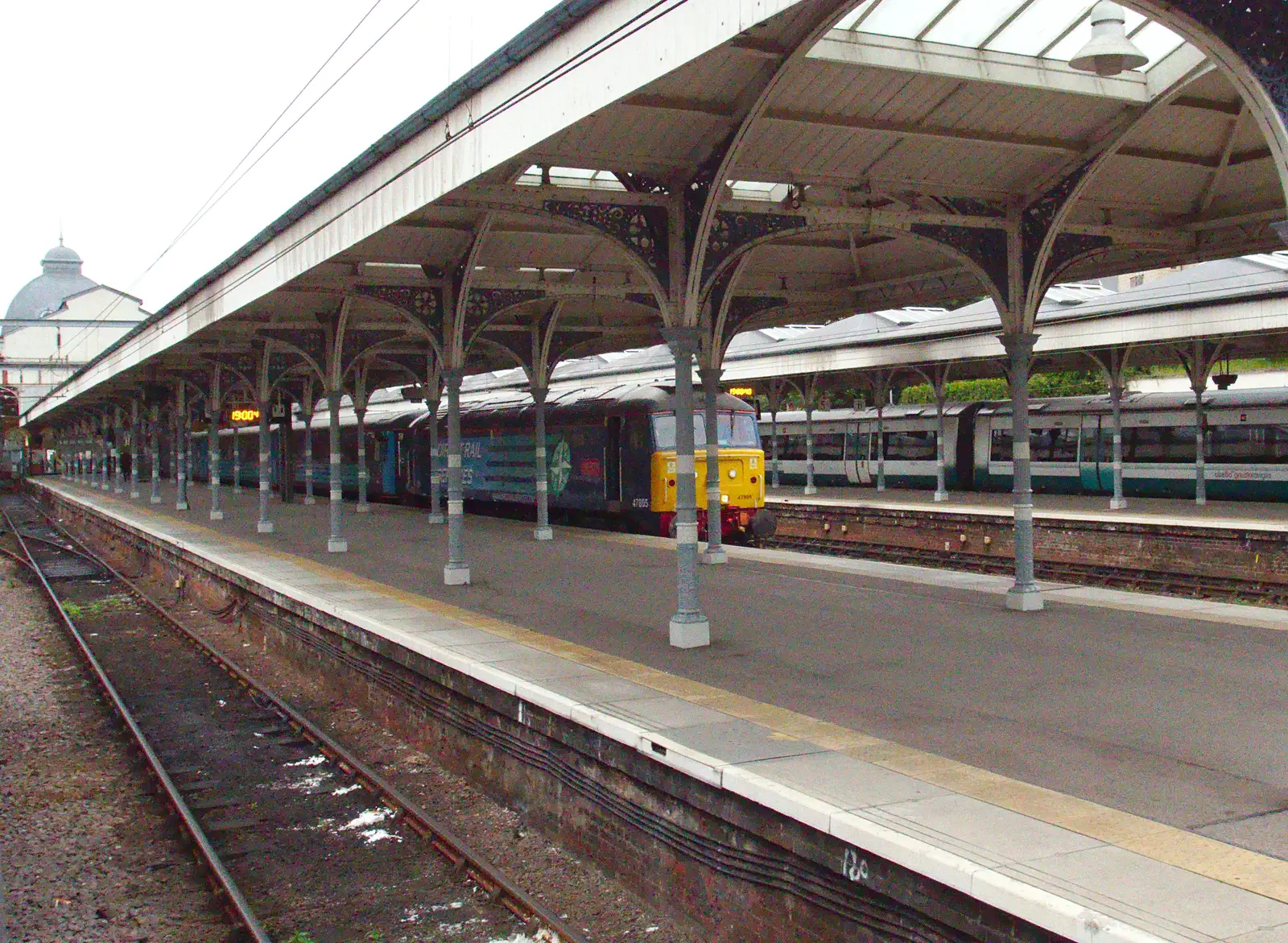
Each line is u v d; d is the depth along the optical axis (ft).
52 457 287.28
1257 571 61.46
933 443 117.70
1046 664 31.76
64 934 24.22
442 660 34.35
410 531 82.58
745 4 21.29
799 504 96.37
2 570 98.53
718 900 21.85
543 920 23.00
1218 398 91.15
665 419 76.43
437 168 34.83
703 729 24.93
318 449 145.89
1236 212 41.98
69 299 261.85
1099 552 70.79
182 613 70.85
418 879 26.61
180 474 115.85
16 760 37.86
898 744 23.67
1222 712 26.22
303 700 45.65
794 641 36.04
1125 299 76.23
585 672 31.50
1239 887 15.67
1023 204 40.91
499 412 98.78
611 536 75.10
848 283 57.93
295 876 27.07
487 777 32.12
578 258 53.26
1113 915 14.61
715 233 37.81
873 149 36.96
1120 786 20.70
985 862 16.49
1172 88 33.94
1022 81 32.94
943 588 46.68
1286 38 17.58
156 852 29.19
